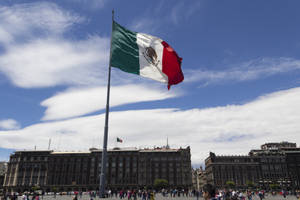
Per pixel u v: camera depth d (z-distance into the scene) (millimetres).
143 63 23219
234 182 142875
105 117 21484
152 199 45312
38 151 137125
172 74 23828
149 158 133125
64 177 131375
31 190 121750
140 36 23984
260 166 145875
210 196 5801
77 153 135375
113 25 23547
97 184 129625
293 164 145250
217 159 149000
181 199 57594
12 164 136500
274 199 57750
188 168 132250
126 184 128625
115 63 22641
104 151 20562
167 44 24219
